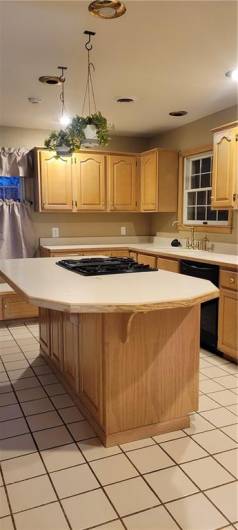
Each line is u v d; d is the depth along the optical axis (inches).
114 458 77.0
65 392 106.3
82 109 157.8
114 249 190.9
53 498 66.2
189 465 75.1
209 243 168.1
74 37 95.6
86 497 66.5
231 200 136.9
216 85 130.5
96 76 121.6
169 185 190.4
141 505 64.8
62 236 201.6
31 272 97.7
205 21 88.3
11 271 99.4
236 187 134.3
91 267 103.5
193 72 118.6
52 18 86.7
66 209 185.9
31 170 187.5
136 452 79.0
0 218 183.8
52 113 162.9
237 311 122.5
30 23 88.6
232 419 92.2
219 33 94.2
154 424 84.4
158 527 60.4
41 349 132.5
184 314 83.3
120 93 138.4
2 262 120.1
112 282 82.6
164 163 187.6
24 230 189.3
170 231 202.1
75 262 115.0
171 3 80.7
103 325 76.1
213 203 146.9
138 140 214.5
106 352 76.9
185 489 68.6
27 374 118.4
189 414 90.4
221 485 69.7
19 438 84.1
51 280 85.0
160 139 206.4
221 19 87.5
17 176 183.0
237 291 122.0
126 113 164.7
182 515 62.8
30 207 191.5
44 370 121.5
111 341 76.9
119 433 81.3
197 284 80.3
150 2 80.1
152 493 67.5
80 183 187.3
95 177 190.5
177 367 84.6
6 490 68.1
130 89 134.0
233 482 70.5
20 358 132.1
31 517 62.1
